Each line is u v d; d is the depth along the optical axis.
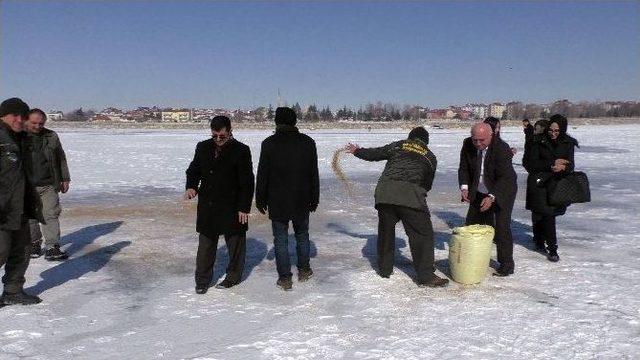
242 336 4.74
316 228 9.43
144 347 4.53
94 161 24.67
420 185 6.01
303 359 4.29
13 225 5.15
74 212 11.07
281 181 5.91
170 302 5.60
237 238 6.00
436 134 70.19
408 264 6.96
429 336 4.71
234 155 5.79
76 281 6.30
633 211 10.94
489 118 6.58
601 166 21.30
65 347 4.52
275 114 6.04
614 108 181.75
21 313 5.26
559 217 10.28
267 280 6.34
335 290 5.96
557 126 6.90
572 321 5.02
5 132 5.12
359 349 4.46
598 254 7.46
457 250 6.06
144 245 8.09
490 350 4.43
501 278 6.34
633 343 4.56
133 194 14.02
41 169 6.96
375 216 10.61
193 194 5.84
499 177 6.39
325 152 30.84
